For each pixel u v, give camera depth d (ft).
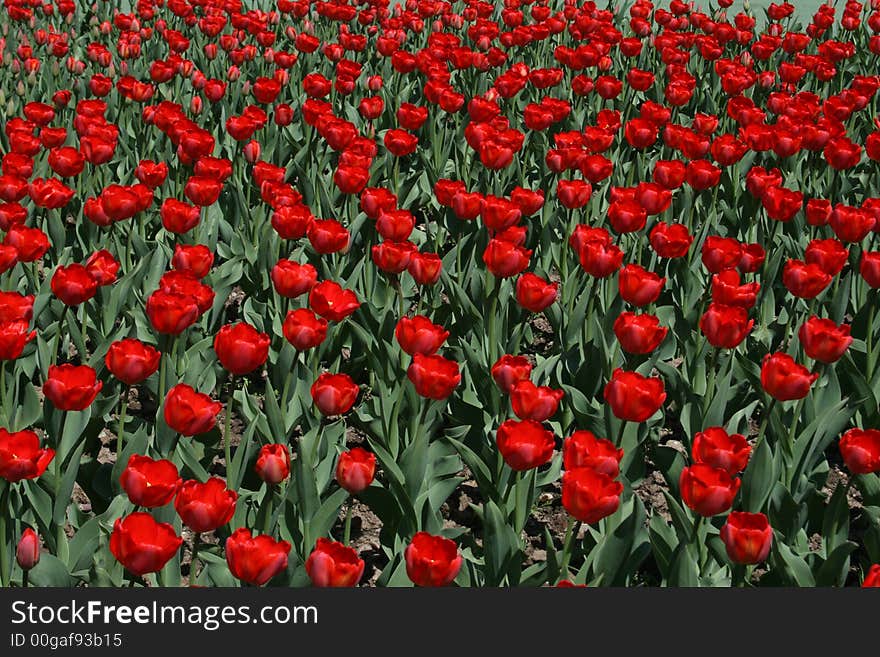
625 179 25.31
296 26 37.35
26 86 28.35
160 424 12.34
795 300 18.10
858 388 14.88
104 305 16.56
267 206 21.62
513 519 12.35
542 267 20.66
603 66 29.86
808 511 13.57
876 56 34.76
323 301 11.96
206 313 16.97
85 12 37.68
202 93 28.27
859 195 25.71
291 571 10.74
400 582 11.11
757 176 19.31
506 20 33.04
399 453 13.89
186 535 13.73
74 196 21.26
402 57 27.25
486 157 18.71
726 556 11.87
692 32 37.35
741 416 14.84
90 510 14.38
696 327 17.46
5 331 10.85
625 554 10.78
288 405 14.11
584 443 9.89
